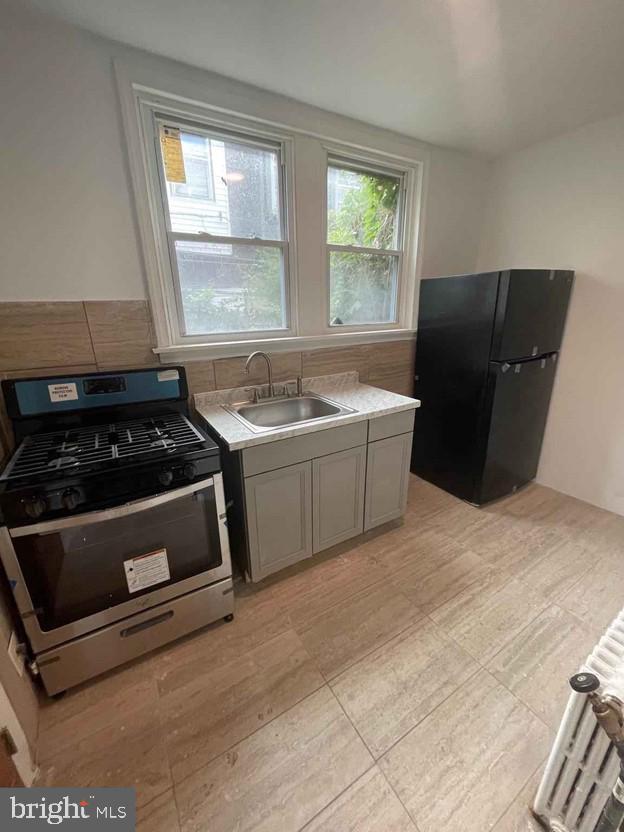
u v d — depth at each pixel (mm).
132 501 1223
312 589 1777
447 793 1023
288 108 1804
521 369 2271
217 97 1621
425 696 1282
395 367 2693
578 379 2445
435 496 2627
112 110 1459
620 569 1894
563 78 1659
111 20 1290
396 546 2088
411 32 1363
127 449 1317
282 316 2174
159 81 1493
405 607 1665
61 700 1278
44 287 1487
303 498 1774
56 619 1204
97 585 1256
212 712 1237
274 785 1047
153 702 1272
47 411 1502
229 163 1819
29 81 1316
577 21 1309
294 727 1191
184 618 1467
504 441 2387
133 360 1722
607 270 2201
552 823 923
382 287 2572
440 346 2512
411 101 1847
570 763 851
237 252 1940
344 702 1265
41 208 1425
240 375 2031
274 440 1589
